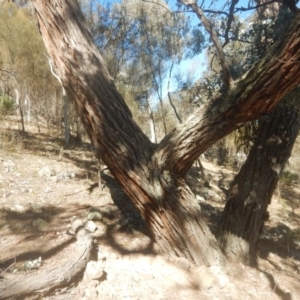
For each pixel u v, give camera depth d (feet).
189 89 23.25
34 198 17.22
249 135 16.39
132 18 26.58
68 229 13.87
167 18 26.99
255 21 16.92
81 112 12.92
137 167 12.45
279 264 15.05
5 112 34.24
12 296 9.29
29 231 13.74
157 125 41.65
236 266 13.57
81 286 10.72
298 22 9.29
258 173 14.70
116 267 11.95
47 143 31.91
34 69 33.99
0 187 17.72
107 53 25.77
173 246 12.76
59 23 12.53
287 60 9.50
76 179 21.18
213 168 38.93
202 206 21.24
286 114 15.03
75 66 12.51
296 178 38.91
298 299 12.35
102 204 17.31
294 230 21.39
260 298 11.92
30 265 11.03
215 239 13.44
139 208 13.04
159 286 11.44
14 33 32.55
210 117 11.44
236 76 14.35
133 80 29.53
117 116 12.69
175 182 12.51
